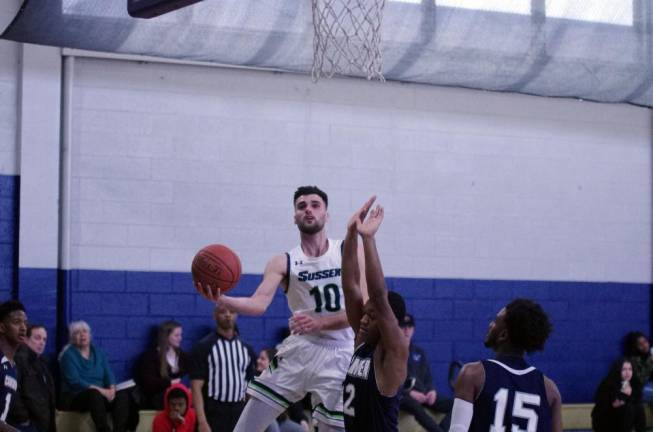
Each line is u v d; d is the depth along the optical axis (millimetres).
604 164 11508
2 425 6074
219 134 10117
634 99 10312
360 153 10555
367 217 4617
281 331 10203
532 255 11156
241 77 10211
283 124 10312
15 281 9422
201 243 10023
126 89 9859
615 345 11445
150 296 9836
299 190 6062
